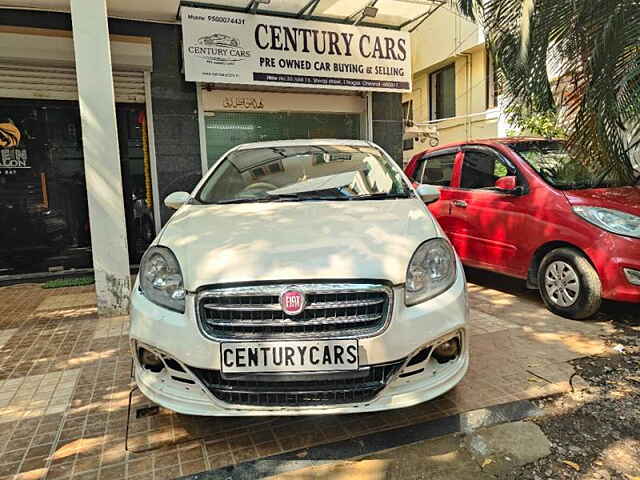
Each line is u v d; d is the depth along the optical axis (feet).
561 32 11.59
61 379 10.28
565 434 7.82
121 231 14.29
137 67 20.66
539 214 13.71
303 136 24.93
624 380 9.59
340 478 6.86
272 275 6.92
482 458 7.24
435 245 7.96
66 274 21.21
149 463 7.30
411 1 22.02
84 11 13.35
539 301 14.96
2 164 20.30
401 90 24.36
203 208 9.84
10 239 20.70
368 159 11.98
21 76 19.61
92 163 13.82
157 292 7.60
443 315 7.40
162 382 7.50
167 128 21.86
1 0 18.76
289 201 10.00
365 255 7.27
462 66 36.63
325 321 6.88
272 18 21.45
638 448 7.44
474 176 16.56
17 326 13.97
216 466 7.20
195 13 20.21
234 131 23.52
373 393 7.08
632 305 14.19
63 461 7.40
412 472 6.96
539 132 22.02
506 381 9.59
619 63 10.74
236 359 6.82
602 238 12.12
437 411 8.54
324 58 22.59
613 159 11.68
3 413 8.89
